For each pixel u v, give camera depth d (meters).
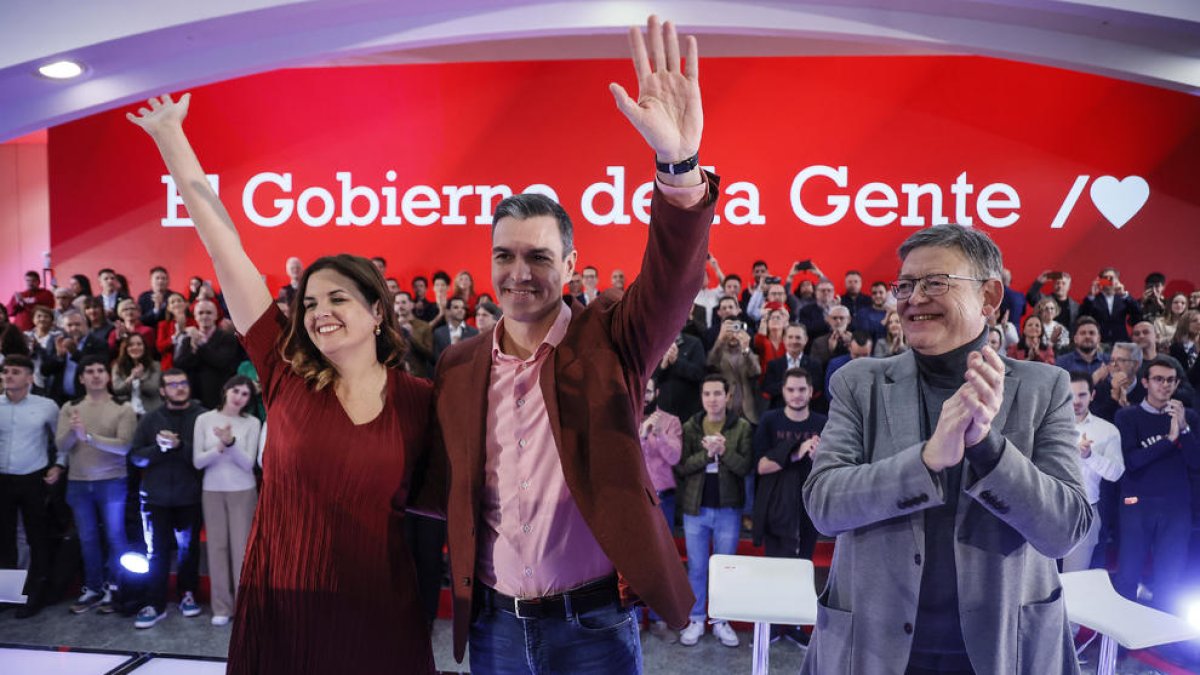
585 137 7.02
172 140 1.45
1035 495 1.09
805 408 4.05
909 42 4.59
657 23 1.18
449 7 4.39
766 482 3.97
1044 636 1.20
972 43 4.55
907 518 1.21
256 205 7.29
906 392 1.28
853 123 6.80
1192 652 3.72
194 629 4.14
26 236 10.46
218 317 6.87
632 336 1.35
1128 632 2.13
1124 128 6.60
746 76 6.89
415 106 7.14
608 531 1.26
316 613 1.41
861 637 1.24
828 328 6.30
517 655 1.36
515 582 1.34
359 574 1.42
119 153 7.41
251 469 4.23
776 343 5.71
